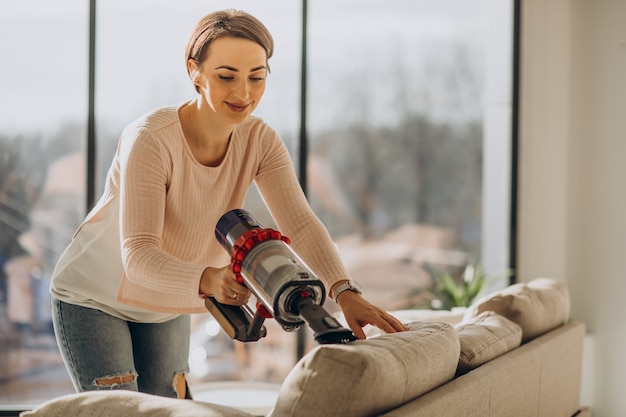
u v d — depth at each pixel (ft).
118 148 6.72
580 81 15.10
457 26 17.38
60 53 16.21
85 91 16.30
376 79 17.44
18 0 16.08
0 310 16.61
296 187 7.00
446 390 5.79
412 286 17.78
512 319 8.97
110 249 7.00
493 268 16.87
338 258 6.52
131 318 7.25
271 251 5.01
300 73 15.67
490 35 16.97
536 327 9.20
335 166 17.56
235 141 6.75
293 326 4.86
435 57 17.44
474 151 17.48
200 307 6.91
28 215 16.48
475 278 15.67
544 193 15.61
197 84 6.28
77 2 16.16
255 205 16.43
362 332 6.02
